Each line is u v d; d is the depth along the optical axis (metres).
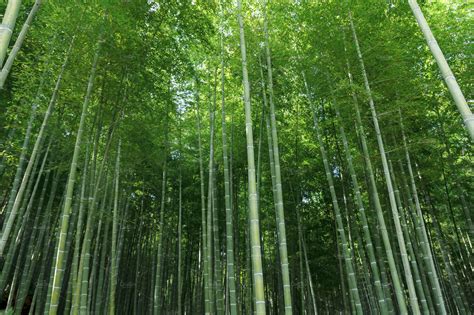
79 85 5.95
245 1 6.84
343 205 9.87
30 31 6.42
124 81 6.25
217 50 7.59
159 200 12.03
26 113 7.02
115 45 5.77
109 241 11.05
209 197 7.75
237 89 8.63
